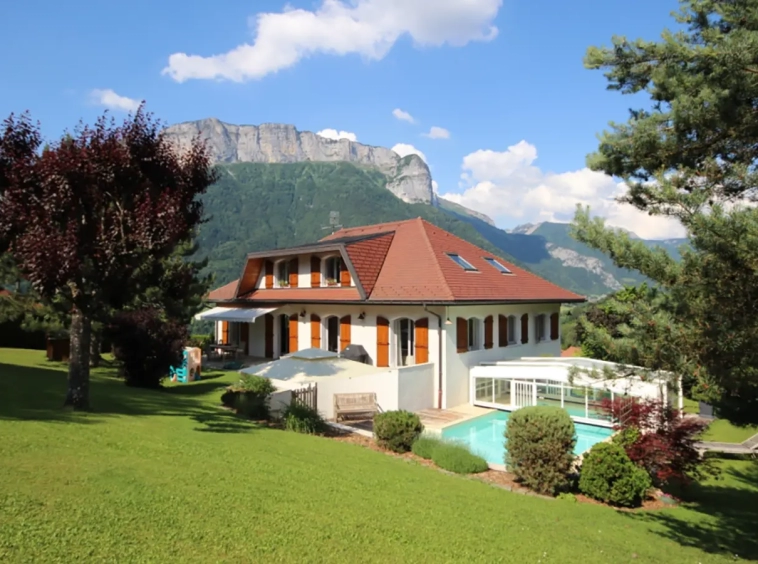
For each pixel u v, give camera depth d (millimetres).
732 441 19203
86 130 13609
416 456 15664
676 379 8734
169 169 14680
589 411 22094
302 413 18016
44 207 12492
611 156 12453
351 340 28547
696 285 7695
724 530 11117
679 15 11664
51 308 27031
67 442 9969
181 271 16500
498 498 11602
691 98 10242
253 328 37500
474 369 25328
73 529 6102
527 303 29656
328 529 7355
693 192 8055
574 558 7992
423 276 26672
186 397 21109
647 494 13398
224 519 7090
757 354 7316
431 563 6770
